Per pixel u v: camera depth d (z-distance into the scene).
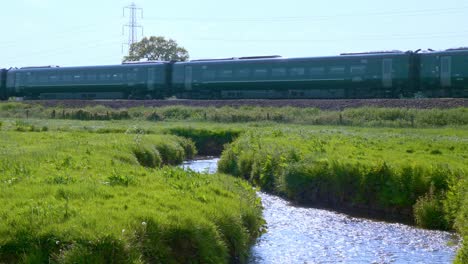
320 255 15.85
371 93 59.16
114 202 13.45
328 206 23.09
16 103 71.94
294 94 63.44
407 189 21.02
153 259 11.73
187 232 12.52
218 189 16.83
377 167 22.11
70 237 11.08
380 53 57.16
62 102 71.00
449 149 28.72
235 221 14.43
